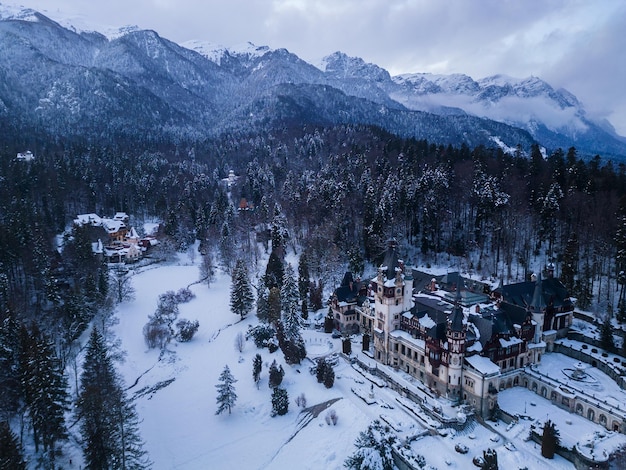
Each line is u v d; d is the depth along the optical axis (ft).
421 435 268.41
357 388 323.78
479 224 536.42
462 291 359.25
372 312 390.01
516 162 634.02
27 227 483.10
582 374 307.99
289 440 281.95
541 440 253.24
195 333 427.74
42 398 234.58
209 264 546.67
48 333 366.02
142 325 437.17
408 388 314.14
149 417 312.29
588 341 347.56
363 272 508.12
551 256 478.59
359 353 376.48
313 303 461.37
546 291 361.92
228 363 375.04
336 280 490.49
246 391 333.21
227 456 272.92
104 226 639.76
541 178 565.12
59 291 431.02
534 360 324.19
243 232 644.69
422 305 345.92
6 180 614.75
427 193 574.56
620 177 551.18
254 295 485.97
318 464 256.73
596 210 468.34
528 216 515.50
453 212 586.86
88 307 419.95
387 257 363.56
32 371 237.86
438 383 306.76
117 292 481.05
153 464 266.98
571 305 362.12
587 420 273.33
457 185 596.29
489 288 395.75
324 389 325.62
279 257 539.70
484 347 302.04
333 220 565.94
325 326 419.95
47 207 627.46
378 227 519.60
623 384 293.23
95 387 260.01
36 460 246.47
